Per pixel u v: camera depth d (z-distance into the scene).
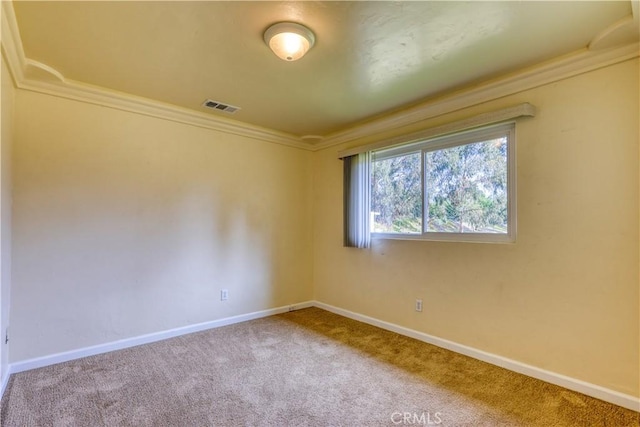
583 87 2.20
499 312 2.60
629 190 2.03
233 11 1.77
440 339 2.99
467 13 1.78
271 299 4.05
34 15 1.79
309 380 2.36
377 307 3.60
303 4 1.71
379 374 2.45
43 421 1.86
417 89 2.78
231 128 3.66
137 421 1.87
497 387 2.26
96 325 2.82
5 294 2.27
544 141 2.37
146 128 3.12
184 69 2.43
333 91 2.83
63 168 2.69
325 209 4.34
